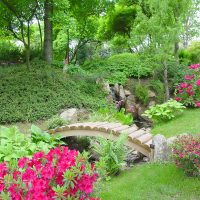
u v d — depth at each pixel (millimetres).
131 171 6895
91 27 17312
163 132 9305
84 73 14047
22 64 14258
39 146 7207
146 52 12688
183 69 14250
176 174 6152
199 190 5547
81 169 3572
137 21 13234
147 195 5520
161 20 12102
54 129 9141
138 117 13125
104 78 14094
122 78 14180
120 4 18609
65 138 9781
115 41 21047
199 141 5969
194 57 17250
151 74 14727
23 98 11750
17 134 7629
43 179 3508
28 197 3316
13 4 13570
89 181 3572
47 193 3416
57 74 13297
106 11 16656
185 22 14070
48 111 11352
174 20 12445
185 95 12180
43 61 14289
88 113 11828
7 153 6598
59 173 3551
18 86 12203
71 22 13195
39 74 13000
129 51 22734
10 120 10820
